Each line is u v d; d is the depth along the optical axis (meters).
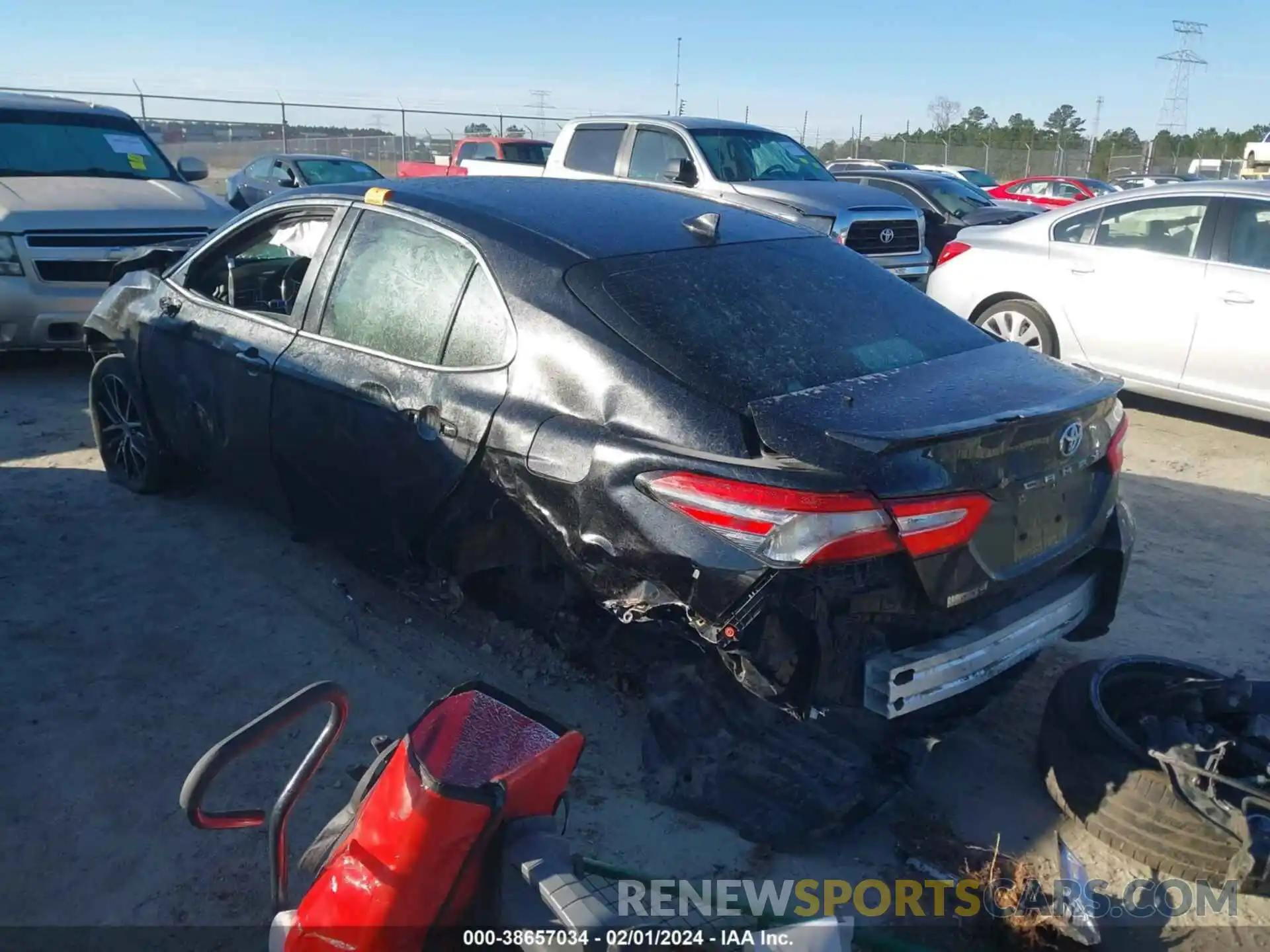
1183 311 7.17
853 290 3.91
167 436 5.14
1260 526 5.83
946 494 2.85
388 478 3.79
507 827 2.19
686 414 3.06
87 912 2.82
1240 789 3.00
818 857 3.10
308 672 3.97
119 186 8.44
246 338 4.45
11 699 3.74
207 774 2.02
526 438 3.31
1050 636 3.34
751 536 2.79
